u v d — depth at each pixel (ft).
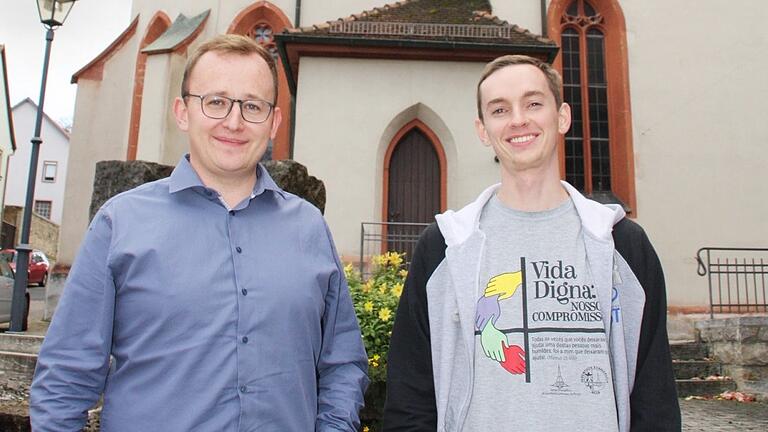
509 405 6.97
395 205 39.93
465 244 7.65
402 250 39.06
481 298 7.47
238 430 6.50
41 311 51.24
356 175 38.68
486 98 8.04
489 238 7.79
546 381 6.99
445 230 7.90
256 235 7.32
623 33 46.06
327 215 38.19
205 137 7.38
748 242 43.27
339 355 8.12
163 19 50.44
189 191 7.27
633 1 46.55
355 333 8.38
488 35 39.34
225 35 7.82
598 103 46.65
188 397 6.45
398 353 7.92
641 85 45.50
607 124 46.37
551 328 7.17
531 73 7.90
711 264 40.86
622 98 45.32
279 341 6.90
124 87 50.90
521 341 7.16
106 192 19.80
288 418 6.86
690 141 44.62
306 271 7.39
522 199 7.90
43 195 181.16
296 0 48.34
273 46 49.01
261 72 7.61
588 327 7.17
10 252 79.71
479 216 7.97
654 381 7.12
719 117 44.88
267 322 6.85
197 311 6.61
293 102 47.85
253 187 7.81
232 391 6.56
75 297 6.68
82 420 6.68
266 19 49.37
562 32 47.44
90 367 6.61
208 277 6.77
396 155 40.68
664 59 45.75
